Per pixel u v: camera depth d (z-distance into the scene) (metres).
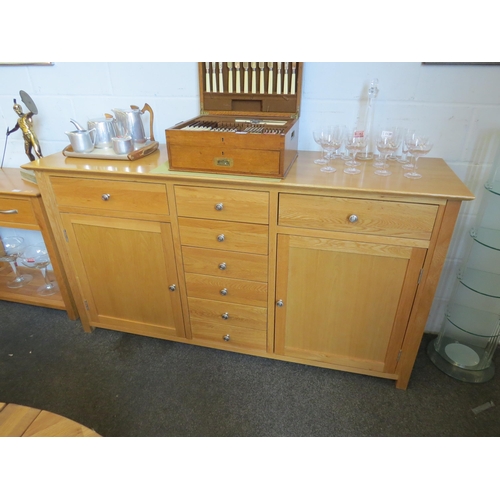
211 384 1.65
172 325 1.79
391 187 1.22
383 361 1.57
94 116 1.87
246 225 1.40
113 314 1.86
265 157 1.29
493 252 1.66
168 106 1.75
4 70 1.86
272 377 1.69
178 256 1.56
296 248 1.40
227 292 1.59
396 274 1.35
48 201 1.59
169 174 1.37
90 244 1.66
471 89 1.43
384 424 1.47
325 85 1.54
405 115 1.53
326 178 1.31
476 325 1.74
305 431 1.44
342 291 1.45
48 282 2.24
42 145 2.03
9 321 2.06
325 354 1.63
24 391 1.63
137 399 1.59
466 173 1.58
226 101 1.60
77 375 1.71
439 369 1.72
